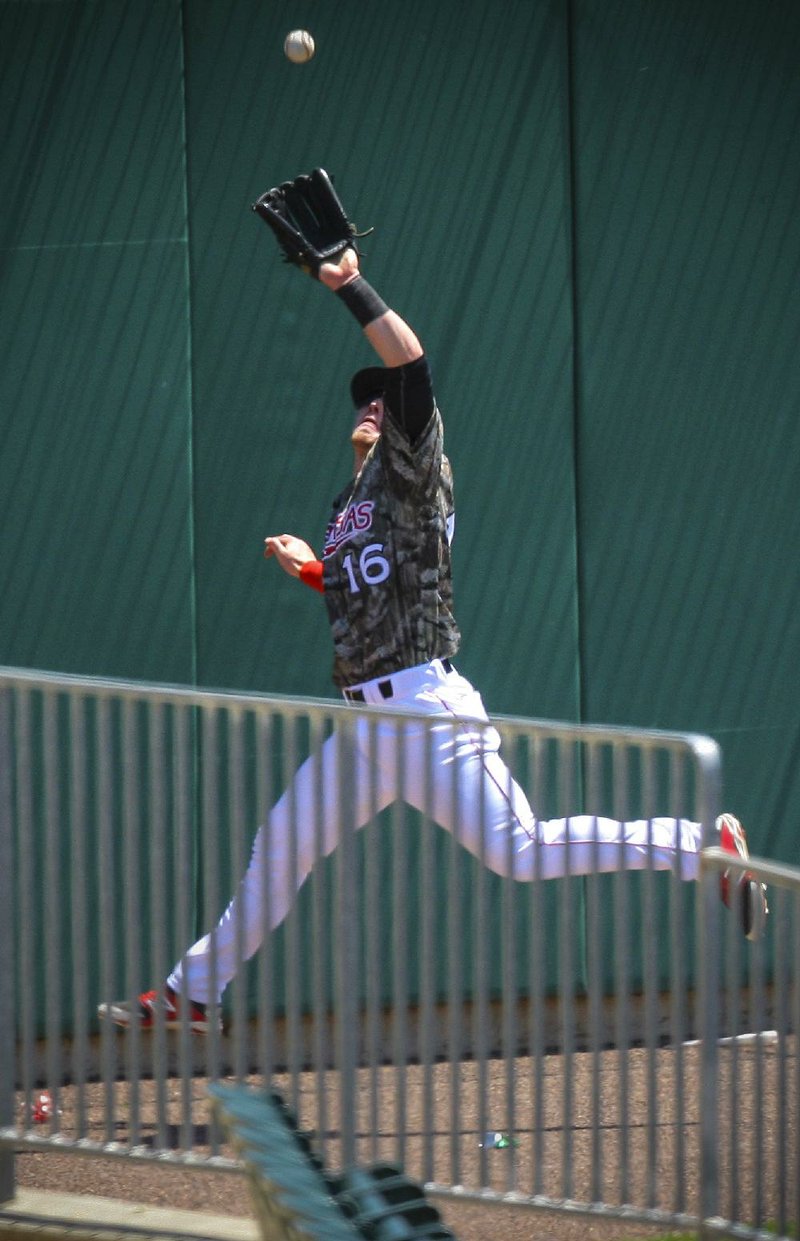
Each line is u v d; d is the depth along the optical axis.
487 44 21.61
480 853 15.40
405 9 21.44
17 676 15.82
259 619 21.75
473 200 21.70
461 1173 16.22
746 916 17.86
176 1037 20.45
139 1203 16.72
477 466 22.00
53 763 15.98
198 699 15.59
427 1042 15.38
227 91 21.22
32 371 21.27
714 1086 14.63
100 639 21.58
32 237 21.12
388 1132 17.98
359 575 18.33
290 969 15.58
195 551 21.67
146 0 21.03
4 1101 16.14
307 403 21.66
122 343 21.34
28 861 15.96
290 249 17.70
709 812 14.59
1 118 20.95
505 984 15.39
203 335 21.45
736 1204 14.62
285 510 21.72
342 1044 15.16
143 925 21.66
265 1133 10.77
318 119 21.36
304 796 17.52
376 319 17.73
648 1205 15.12
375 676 18.27
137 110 21.14
